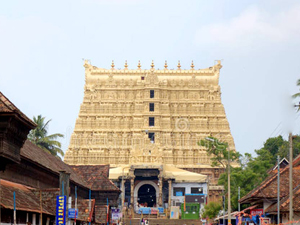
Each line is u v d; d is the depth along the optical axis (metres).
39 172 61.00
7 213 40.72
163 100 163.62
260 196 58.25
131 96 165.75
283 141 147.25
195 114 164.25
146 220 117.44
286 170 60.59
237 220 74.06
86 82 168.00
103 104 165.00
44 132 119.31
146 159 142.75
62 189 49.56
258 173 97.44
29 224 43.25
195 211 129.38
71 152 159.75
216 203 103.31
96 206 76.69
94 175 87.50
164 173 139.62
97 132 162.50
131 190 138.88
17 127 31.05
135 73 168.12
